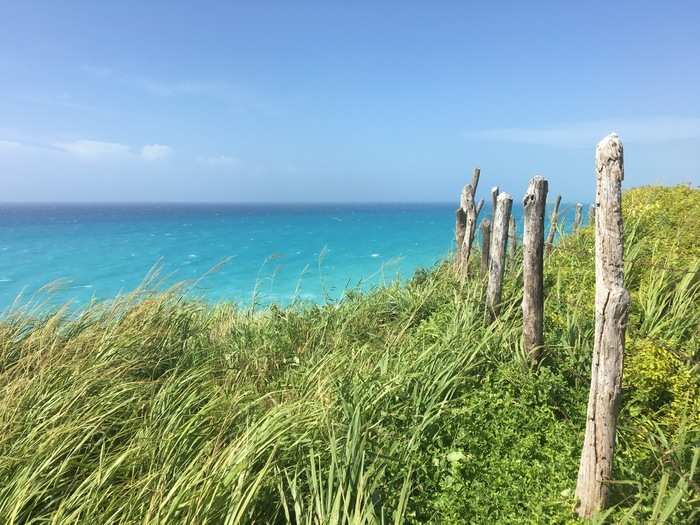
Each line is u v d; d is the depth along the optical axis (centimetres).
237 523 326
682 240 760
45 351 558
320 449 411
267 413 454
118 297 691
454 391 499
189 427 428
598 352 318
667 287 612
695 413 407
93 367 510
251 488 349
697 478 344
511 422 443
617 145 305
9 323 625
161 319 685
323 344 713
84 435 429
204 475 368
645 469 368
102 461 394
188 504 334
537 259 512
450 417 457
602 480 326
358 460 375
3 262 2800
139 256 3052
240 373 605
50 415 445
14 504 352
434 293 820
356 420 402
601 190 310
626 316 308
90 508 350
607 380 315
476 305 686
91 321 649
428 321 724
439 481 393
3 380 501
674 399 431
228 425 456
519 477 383
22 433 420
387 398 476
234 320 827
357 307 831
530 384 475
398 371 528
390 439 431
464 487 380
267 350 693
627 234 815
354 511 332
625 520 294
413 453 416
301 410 463
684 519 306
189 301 814
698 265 615
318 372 556
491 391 486
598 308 315
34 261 2834
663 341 497
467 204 865
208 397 514
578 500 337
